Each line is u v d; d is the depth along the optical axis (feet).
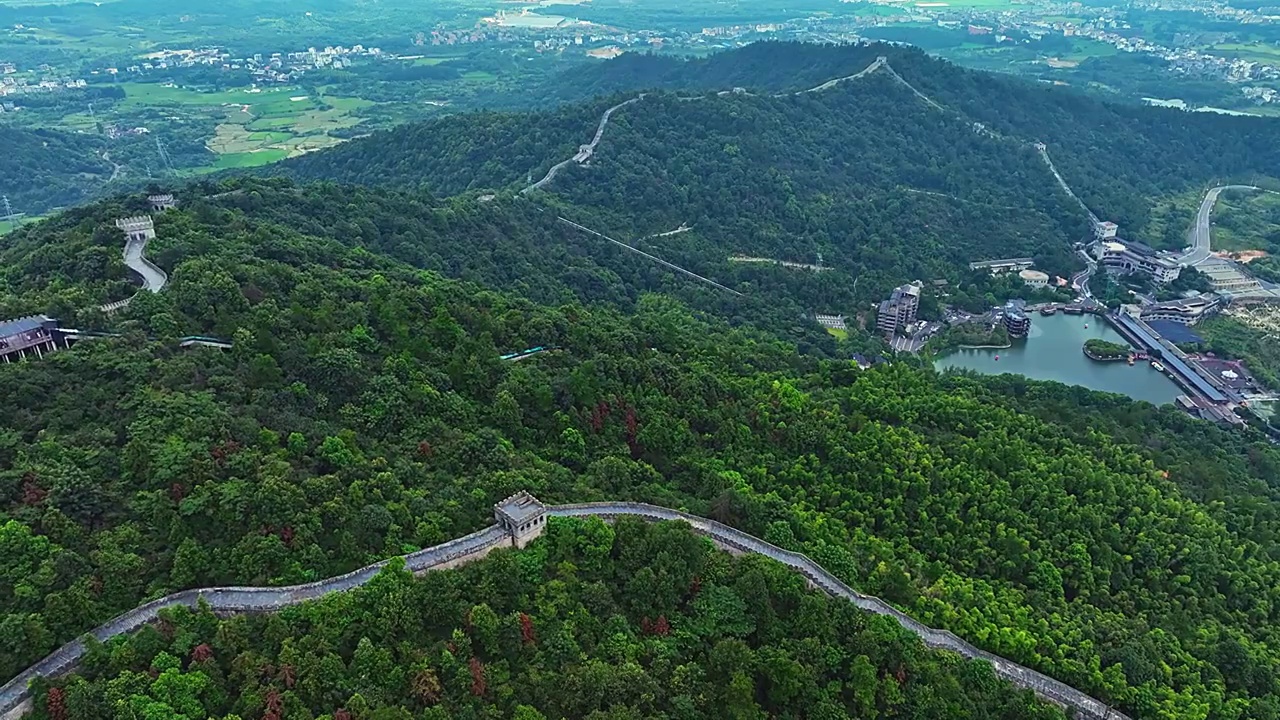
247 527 376.27
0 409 404.98
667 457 556.51
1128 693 433.07
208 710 308.19
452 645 346.54
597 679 346.33
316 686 316.60
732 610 402.31
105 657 315.37
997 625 465.47
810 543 487.20
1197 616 522.88
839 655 399.85
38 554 336.29
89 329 499.51
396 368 522.88
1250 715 453.99
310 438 441.27
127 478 383.65
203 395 436.35
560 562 404.77
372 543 391.24
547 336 642.22
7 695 304.71
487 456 474.08
